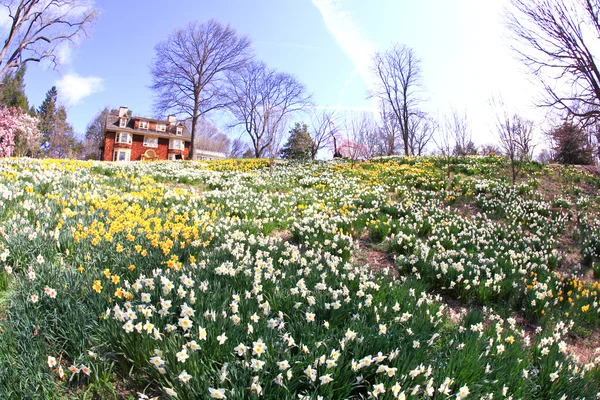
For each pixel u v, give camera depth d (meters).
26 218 5.32
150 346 2.68
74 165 11.82
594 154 22.05
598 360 3.77
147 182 10.54
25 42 22.67
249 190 10.95
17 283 3.58
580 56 10.39
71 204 6.39
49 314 3.00
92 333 2.93
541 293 4.88
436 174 15.34
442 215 9.33
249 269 4.10
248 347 2.53
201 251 4.96
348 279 4.33
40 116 50.53
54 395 2.37
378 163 19.89
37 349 2.60
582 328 4.83
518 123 13.93
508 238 8.09
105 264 4.27
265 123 20.56
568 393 2.98
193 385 2.32
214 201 8.74
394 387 2.26
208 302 3.23
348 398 2.45
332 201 10.66
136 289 3.30
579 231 9.21
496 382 2.73
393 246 6.91
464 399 2.46
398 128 41.94
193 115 37.66
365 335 2.99
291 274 4.36
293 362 2.55
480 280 5.41
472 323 3.93
